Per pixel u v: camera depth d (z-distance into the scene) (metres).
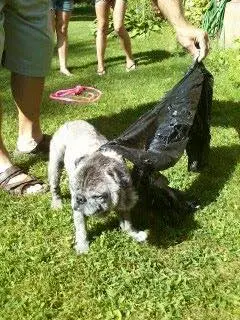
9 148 2.56
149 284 1.54
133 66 3.86
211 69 3.47
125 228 1.76
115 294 1.49
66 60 3.89
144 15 5.21
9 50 2.25
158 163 1.69
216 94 2.99
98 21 3.68
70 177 1.69
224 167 2.17
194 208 1.89
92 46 5.07
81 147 1.76
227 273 1.57
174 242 1.72
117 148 1.65
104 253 1.67
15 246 1.76
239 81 3.06
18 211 1.98
